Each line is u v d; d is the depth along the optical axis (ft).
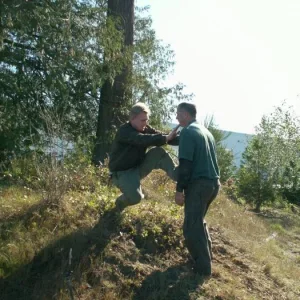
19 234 18.62
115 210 20.62
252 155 50.37
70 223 19.80
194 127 18.16
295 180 54.03
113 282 17.19
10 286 16.53
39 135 35.12
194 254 18.48
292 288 20.56
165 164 19.69
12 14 35.01
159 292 17.12
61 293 16.24
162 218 20.98
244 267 20.75
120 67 43.98
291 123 52.70
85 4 43.60
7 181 25.85
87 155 34.47
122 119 45.47
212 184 18.12
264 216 43.14
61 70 39.52
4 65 39.47
